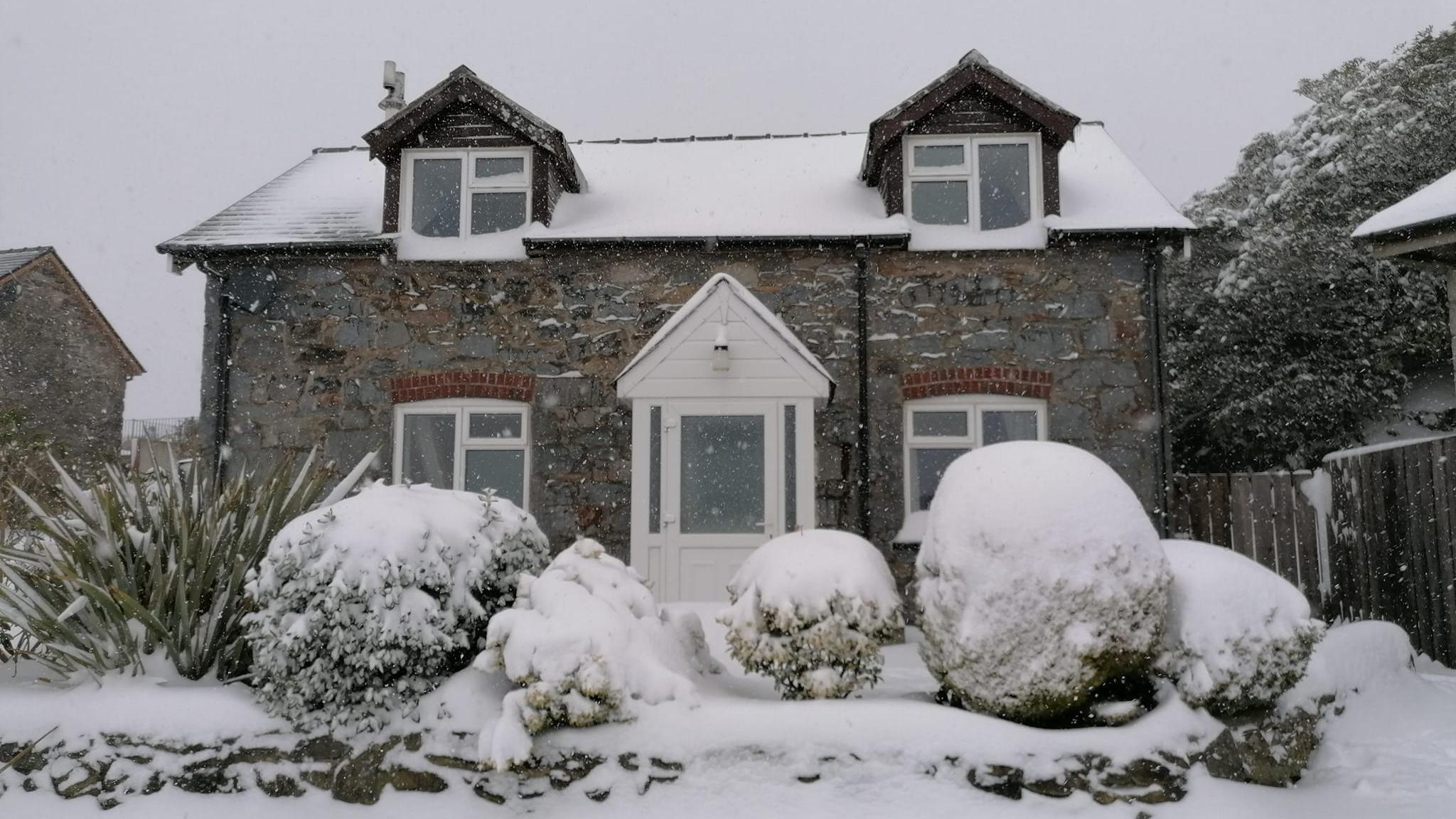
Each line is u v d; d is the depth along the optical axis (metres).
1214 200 18.64
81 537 4.77
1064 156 11.12
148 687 4.62
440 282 9.79
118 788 4.34
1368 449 7.85
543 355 9.65
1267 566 8.80
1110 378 9.27
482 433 9.66
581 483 9.44
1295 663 4.19
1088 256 9.47
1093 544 4.02
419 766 4.20
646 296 9.70
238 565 4.88
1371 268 13.60
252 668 4.64
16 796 4.38
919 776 3.97
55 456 13.98
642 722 4.13
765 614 4.40
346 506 4.52
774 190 10.73
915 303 9.54
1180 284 15.99
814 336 9.55
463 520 4.74
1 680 5.10
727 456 8.18
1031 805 3.89
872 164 10.29
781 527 7.93
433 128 10.15
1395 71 15.75
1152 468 9.13
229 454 9.66
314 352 9.75
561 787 4.09
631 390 8.16
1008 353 9.38
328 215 10.49
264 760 4.31
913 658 6.45
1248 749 4.13
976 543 4.16
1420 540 7.11
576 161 11.05
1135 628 4.00
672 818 3.94
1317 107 16.97
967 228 9.70
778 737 4.05
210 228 10.20
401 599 4.30
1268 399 13.58
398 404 9.68
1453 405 13.51
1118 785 3.89
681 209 10.33
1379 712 5.18
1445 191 7.23
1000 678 4.05
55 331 23.12
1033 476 4.20
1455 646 6.71
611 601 4.49
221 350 9.76
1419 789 4.19
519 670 4.04
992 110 9.90
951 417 9.48
